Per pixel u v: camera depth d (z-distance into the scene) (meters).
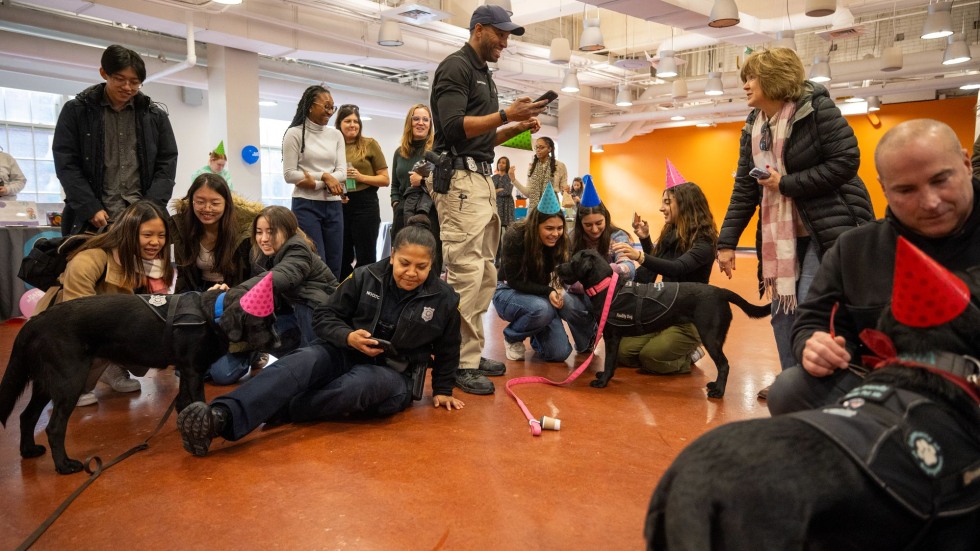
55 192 10.73
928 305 1.06
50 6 6.75
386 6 8.22
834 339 1.38
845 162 2.61
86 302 2.23
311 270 3.24
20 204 5.82
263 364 3.74
